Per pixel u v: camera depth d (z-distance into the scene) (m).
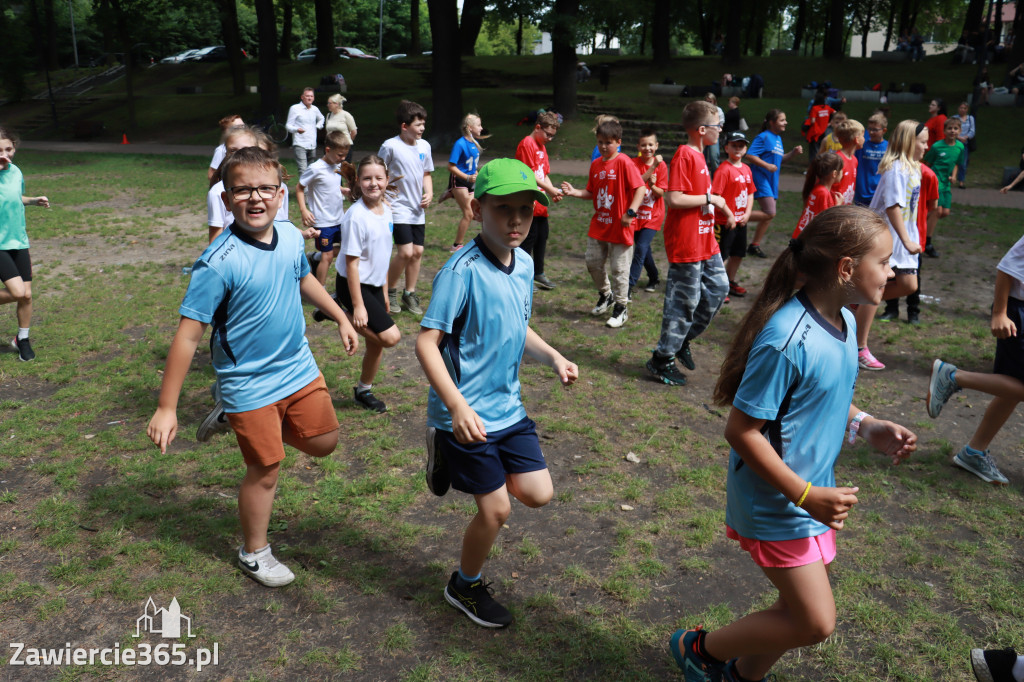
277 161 3.26
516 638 3.22
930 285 9.69
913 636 3.27
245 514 3.46
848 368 2.38
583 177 19.23
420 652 3.13
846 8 50.88
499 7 25.70
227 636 3.21
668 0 40.09
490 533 3.13
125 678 2.96
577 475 4.71
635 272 8.46
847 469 4.84
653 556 3.83
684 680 2.99
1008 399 4.47
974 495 4.49
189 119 36.09
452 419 2.85
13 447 4.89
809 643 2.46
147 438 5.08
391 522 4.09
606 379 6.32
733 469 2.53
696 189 5.84
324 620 3.31
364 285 5.43
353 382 6.14
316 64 45.41
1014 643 3.21
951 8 54.00
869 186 8.88
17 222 6.33
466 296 2.90
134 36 35.94
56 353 6.74
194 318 3.13
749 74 37.97
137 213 14.39
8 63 44.34
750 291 9.24
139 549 3.75
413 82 40.31
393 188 5.86
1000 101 29.08
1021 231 13.19
